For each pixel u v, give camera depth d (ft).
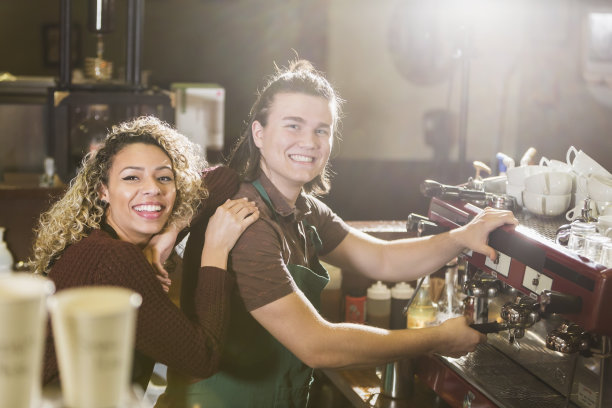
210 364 5.24
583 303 4.83
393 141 26.18
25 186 13.97
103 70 15.57
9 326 1.98
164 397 6.23
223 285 5.42
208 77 24.48
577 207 6.15
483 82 24.98
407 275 6.91
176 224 5.82
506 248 5.82
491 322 6.59
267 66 24.73
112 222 5.63
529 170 6.72
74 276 5.07
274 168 5.93
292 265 5.92
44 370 4.66
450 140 25.93
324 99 5.88
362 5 25.12
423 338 5.80
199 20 24.00
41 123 15.26
